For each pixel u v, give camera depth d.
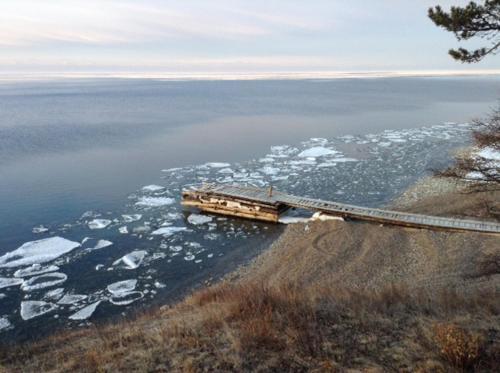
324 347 6.68
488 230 17.64
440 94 106.69
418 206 22.27
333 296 9.36
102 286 15.16
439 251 16.41
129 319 12.12
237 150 38.31
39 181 27.86
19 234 19.70
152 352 6.91
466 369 5.90
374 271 15.23
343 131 48.28
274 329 7.37
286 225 21.16
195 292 13.71
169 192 26.38
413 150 37.28
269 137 44.59
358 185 27.25
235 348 6.68
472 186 10.14
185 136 44.84
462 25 6.96
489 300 8.81
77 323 12.80
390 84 165.50
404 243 17.58
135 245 18.72
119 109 69.50
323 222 20.25
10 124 50.59
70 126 49.94
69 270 16.28
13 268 16.28
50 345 8.67
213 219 22.09
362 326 7.44
